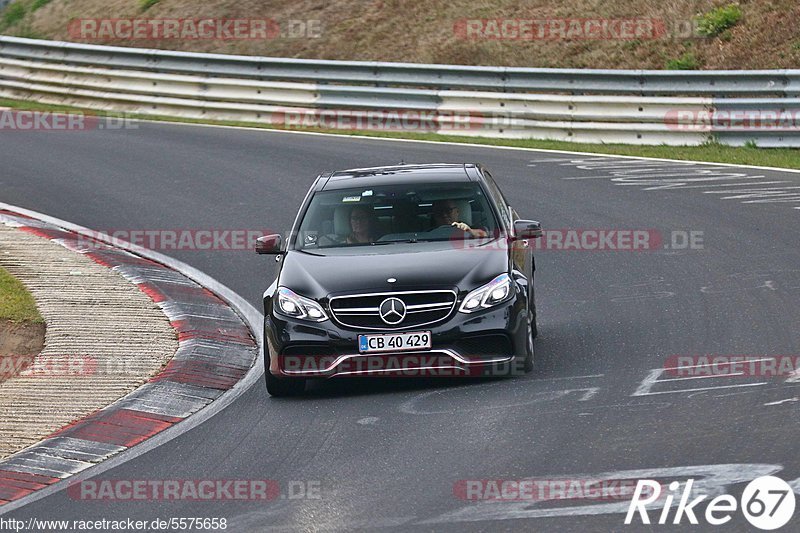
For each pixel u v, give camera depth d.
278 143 71.25
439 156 65.50
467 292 28.30
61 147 71.94
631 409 25.28
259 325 37.56
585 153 66.12
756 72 65.88
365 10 96.94
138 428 27.12
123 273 42.88
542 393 27.23
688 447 22.28
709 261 41.84
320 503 20.80
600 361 30.20
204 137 74.19
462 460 22.61
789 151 64.62
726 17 83.44
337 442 24.67
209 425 27.11
